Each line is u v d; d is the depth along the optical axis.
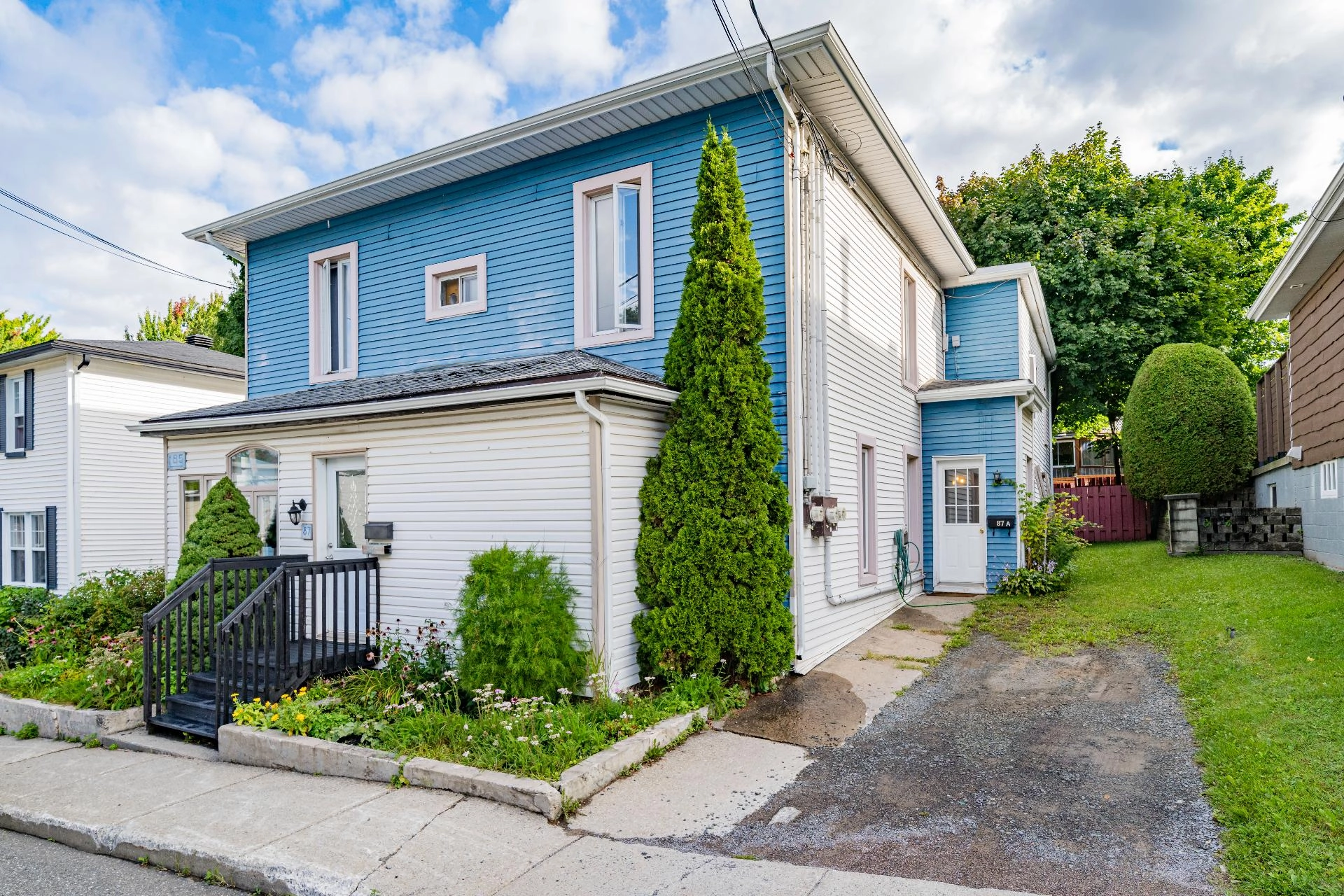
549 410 6.71
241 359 20.92
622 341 8.60
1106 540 17.73
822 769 5.20
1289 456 11.20
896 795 4.72
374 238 10.90
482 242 9.84
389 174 9.93
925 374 12.56
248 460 9.27
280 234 12.01
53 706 7.13
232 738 5.93
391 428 7.73
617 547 6.59
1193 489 13.59
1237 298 20.69
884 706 6.48
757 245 7.84
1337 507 9.23
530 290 9.42
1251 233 24.23
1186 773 4.75
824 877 3.68
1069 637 8.21
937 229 11.31
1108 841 3.97
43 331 34.09
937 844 4.03
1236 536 11.95
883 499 10.11
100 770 5.79
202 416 9.28
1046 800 4.53
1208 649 6.90
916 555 11.71
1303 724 4.84
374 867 3.87
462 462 7.21
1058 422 21.48
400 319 10.59
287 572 6.70
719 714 6.25
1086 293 18.61
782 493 6.96
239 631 6.82
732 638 6.61
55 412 16.59
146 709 6.72
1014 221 19.73
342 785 5.13
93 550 16.31
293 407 8.20
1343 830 3.65
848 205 9.02
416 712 6.06
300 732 5.79
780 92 7.21
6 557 17.58
